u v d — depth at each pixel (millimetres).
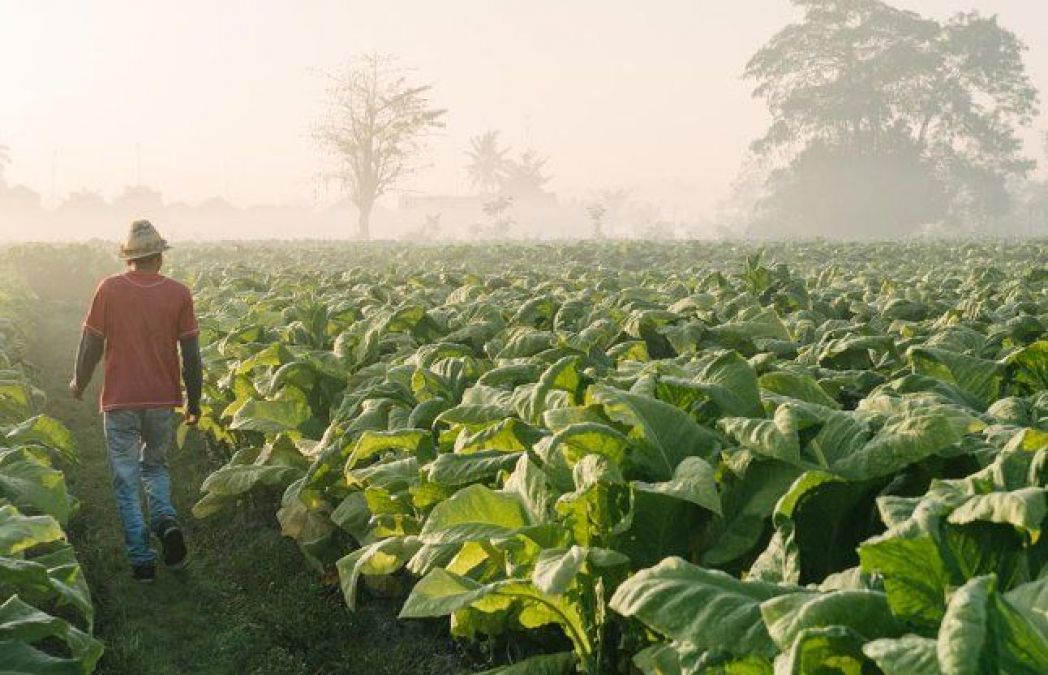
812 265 20328
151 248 6172
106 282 6121
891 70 91438
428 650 4875
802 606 2352
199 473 8234
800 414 3518
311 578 5777
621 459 3760
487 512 3836
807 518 3379
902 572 2477
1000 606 1999
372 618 5273
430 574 3592
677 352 6727
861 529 3441
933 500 2609
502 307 8836
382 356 6961
